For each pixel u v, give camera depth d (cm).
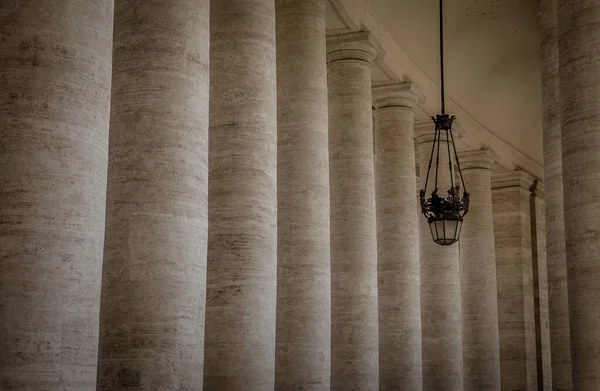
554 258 2264
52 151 1042
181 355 1305
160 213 1334
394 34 2934
